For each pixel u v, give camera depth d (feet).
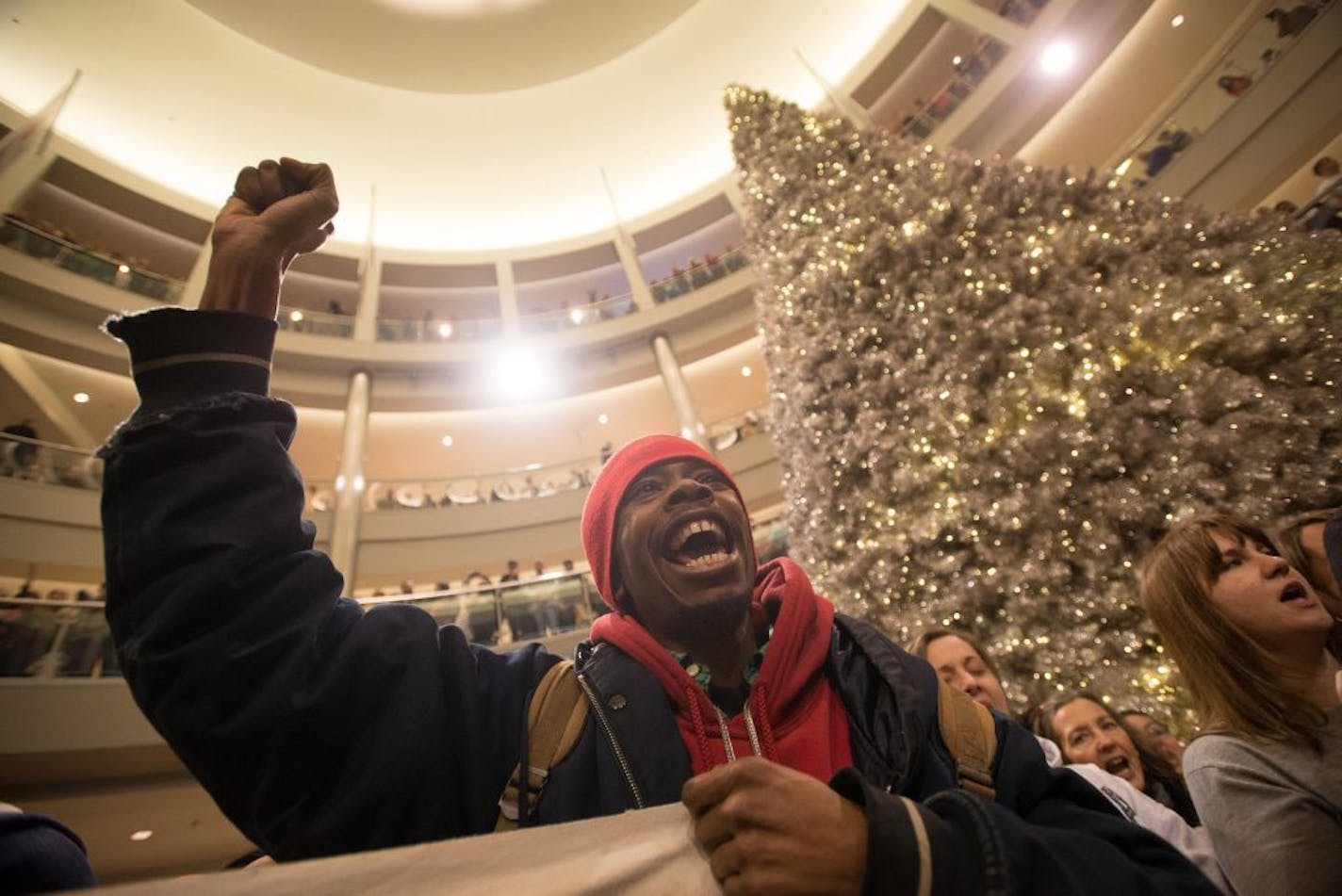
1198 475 8.29
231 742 2.55
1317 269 9.11
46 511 26.96
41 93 40.14
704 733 3.14
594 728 3.09
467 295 51.31
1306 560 6.02
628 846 2.19
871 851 1.94
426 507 37.27
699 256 54.34
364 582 36.42
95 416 39.86
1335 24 22.68
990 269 10.76
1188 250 10.07
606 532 4.05
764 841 1.99
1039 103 36.55
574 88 52.95
